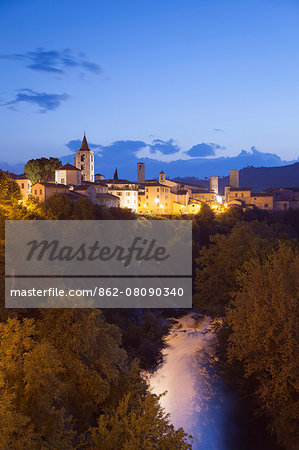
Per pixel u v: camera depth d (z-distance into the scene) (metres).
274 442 32.88
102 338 30.02
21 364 21.98
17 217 51.00
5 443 16.67
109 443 18.59
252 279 34.56
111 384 29.12
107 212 94.00
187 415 37.78
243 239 50.78
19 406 20.45
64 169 124.12
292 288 30.41
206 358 50.94
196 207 152.00
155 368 49.06
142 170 190.12
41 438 19.88
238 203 163.38
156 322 65.31
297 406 26.50
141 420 19.02
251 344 28.62
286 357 26.97
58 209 85.88
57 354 25.67
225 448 32.75
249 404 38.56
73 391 26.11
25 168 139.50
